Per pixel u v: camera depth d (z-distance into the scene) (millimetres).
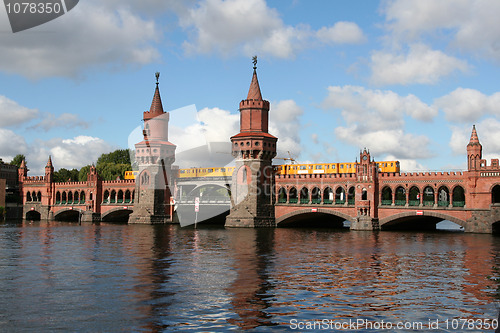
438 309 29031
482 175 92438
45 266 43719
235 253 55344
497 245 67188
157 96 124188
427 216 107000
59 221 147375
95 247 61156
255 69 121188
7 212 164000
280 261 48688
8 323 25250
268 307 29078
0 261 47000
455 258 52031
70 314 26984
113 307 28531
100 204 148250
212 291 33125
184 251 57031
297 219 122688
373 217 104062
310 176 115250
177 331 24344
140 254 53406
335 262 48312
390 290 34219
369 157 105750
